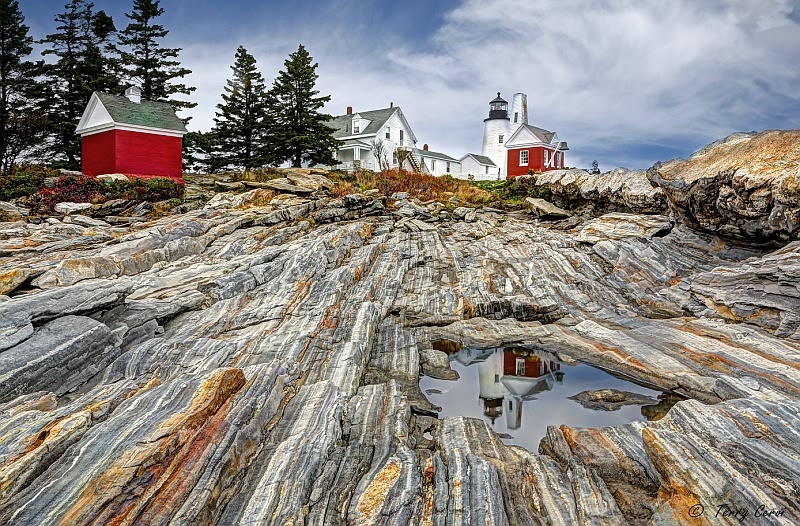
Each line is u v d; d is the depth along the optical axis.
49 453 5.72
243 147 41.69
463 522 5.94
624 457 7.77
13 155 36.62
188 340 10.31
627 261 18.52
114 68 42.81
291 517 5.80
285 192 26.78
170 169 31.20
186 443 6.10
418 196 30.97
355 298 15.23
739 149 16.61
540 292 16.92
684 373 11.18
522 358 13.33
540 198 30.33
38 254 15.75
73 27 42.66
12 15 40.28
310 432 7.54
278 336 11.05
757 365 10.68
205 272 14.35
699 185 16.91
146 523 5.09
